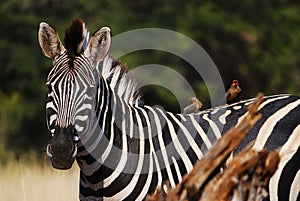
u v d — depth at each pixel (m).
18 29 31.67
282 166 9.08
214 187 7.36
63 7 32.38
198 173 7.28
